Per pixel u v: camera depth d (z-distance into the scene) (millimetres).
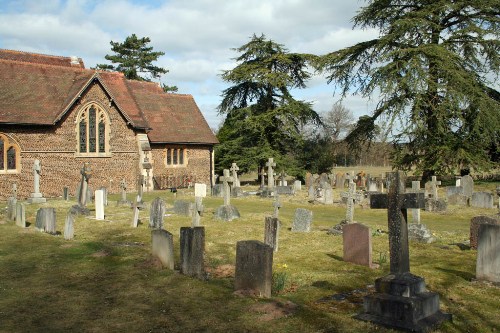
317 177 38469
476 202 24609
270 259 8461
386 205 7547
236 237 15242
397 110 33781
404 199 7293
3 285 9469
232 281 9680
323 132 65188
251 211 23844
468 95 32250
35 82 33750
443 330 6754
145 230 16812
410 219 19812
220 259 11828
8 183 30281
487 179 41156
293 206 26688
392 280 7191
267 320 7230
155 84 46812
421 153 36594
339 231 15672
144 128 37594
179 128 42750
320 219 20750
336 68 39594
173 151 41844
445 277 9781
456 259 11711
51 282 9680
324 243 14109
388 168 76625
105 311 7801
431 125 35438
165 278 9773
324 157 52938
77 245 13820
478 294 8625
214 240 14648
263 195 31672
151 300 8344
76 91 33406
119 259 11750
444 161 34781
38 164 26281
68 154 33219
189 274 10023
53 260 11805
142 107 42438
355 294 8680
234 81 48469
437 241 14727
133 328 7023
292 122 48562
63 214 21484
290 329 6863
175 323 7195
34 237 15125
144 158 37469
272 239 12852
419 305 6875
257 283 8570
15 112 30734
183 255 10203
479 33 32906
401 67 33000
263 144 48969
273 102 49906
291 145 51406
